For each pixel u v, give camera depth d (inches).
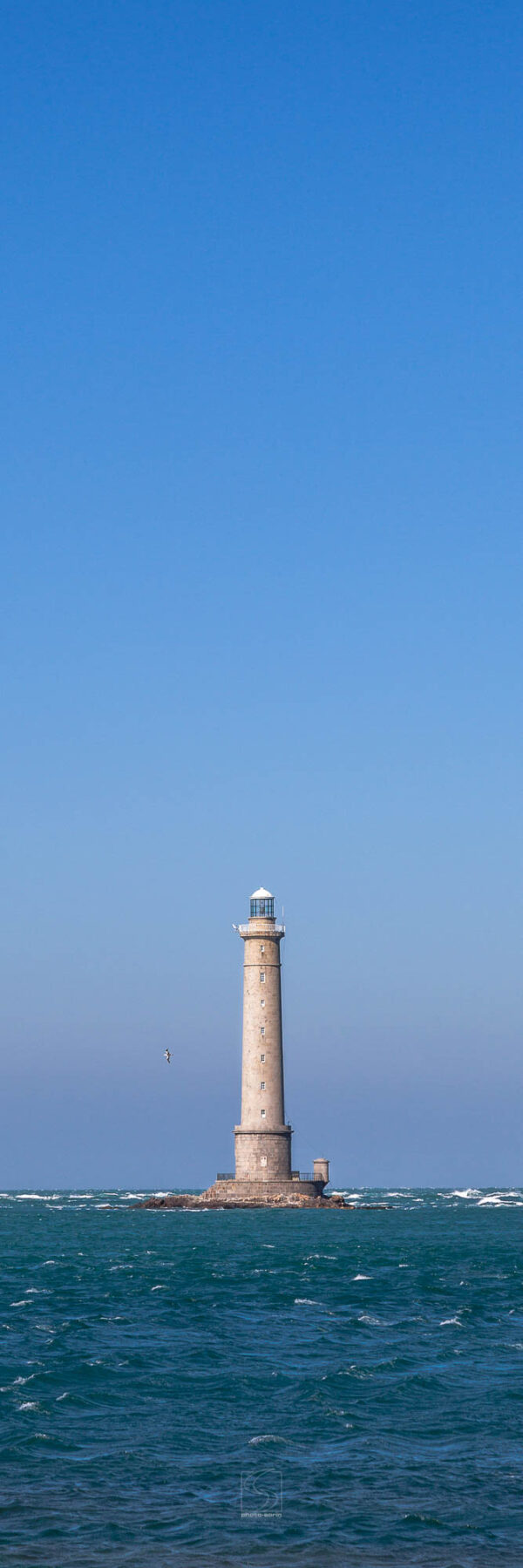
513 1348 2566.4
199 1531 1485.0
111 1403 2059.5
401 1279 3811.5
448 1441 1856.5
